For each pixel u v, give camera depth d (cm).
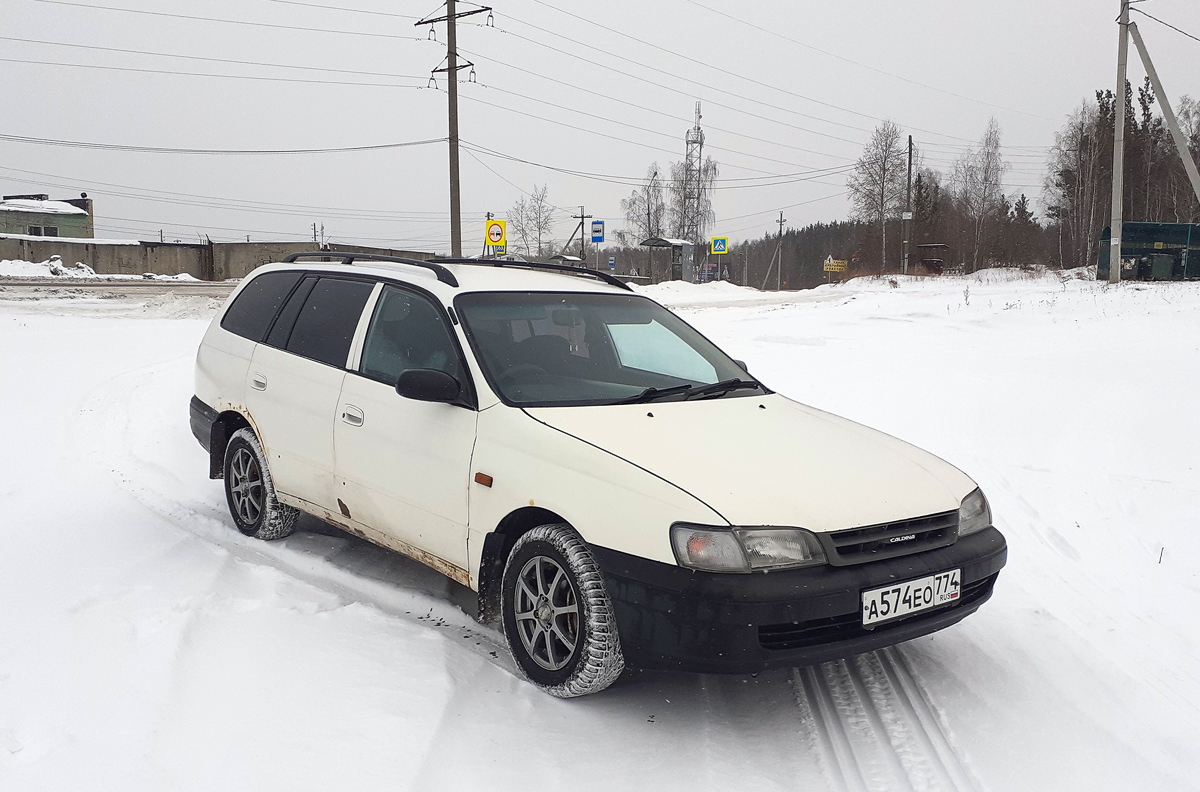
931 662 359
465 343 366
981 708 320
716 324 1905
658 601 278
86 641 318
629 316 439
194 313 2061
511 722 292
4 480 570
